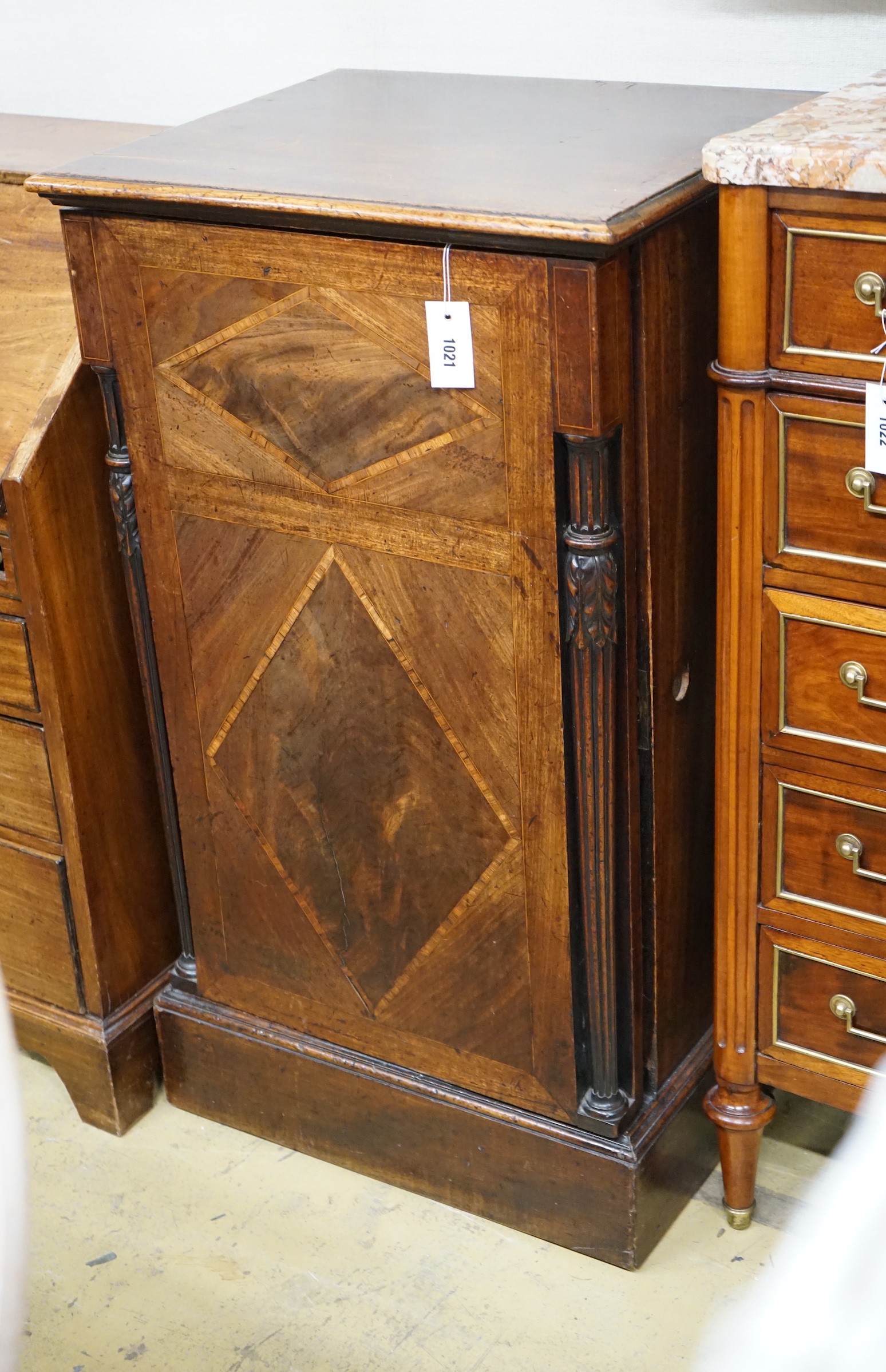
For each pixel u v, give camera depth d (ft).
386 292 5.03
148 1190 6.77
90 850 6.66
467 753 5.67
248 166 5.45
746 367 4.73
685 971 6.29
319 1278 6.23
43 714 6.41
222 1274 6.28
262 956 6.72
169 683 6.38
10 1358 1.97
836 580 4.87
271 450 5.59
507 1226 6.46
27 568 6.12
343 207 4.86
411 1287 6.16
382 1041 6.51
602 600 5.10
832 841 5.29
